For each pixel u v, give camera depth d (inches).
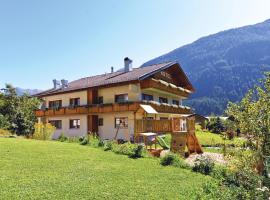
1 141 768.3
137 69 1630.2
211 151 1061.8
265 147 372.8
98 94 1533.0
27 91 1788.9
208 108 6486.2
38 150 671.1
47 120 1739.7
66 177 443.2
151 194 379.9
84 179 436.5
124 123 1402.6
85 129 1528.1
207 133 1791.3
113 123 1446.9
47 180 419.8
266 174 357.7
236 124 409.7
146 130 1008.2
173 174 512.7
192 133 965.8
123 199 354.3
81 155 648.4
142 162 611.5
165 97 1656.0
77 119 1581.0
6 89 1519.4
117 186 407.8
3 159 545.0
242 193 340.2
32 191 363.9
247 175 385.1
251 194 330.0
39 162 543.5
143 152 701.3
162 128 969.5
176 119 946.1
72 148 743.7
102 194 367.2
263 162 373.7
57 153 652.1
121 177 464.4
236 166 415.2
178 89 1659.7
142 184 428.8
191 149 965.2
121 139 1312.7
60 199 339.9
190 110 1804.9
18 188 372.5
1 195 340.8
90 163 565.6
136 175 485.7
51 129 1158.3
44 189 374.9
